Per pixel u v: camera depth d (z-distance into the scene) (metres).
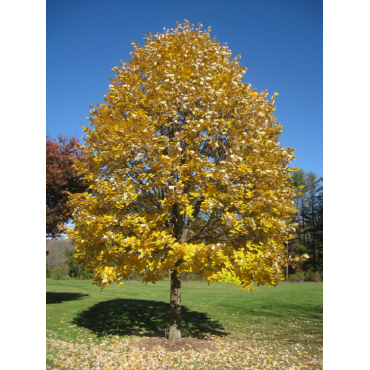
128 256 4.46
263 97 5.80
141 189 4.99
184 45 5.88
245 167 4.61
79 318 7.47
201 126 4.82
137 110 5.25
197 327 7.16
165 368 4.31
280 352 5.13
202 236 5.42
